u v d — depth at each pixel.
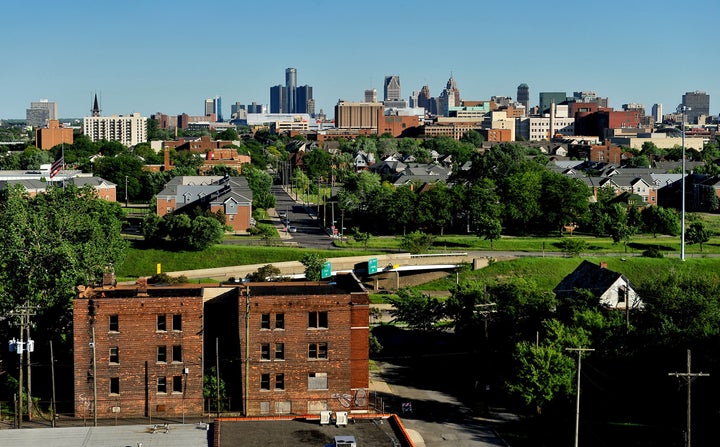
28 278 113.81
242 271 173.62
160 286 104.50
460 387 112.38
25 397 97.50
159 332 94.38
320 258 173.75
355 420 88.81
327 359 97.62
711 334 100.44
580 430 94.50
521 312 116.56
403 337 139.38
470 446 90.88
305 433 84.88
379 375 117.88
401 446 81.50
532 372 96.06
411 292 148.88
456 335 128.75
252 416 95.38
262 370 96.81
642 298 123.50
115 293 97.75
